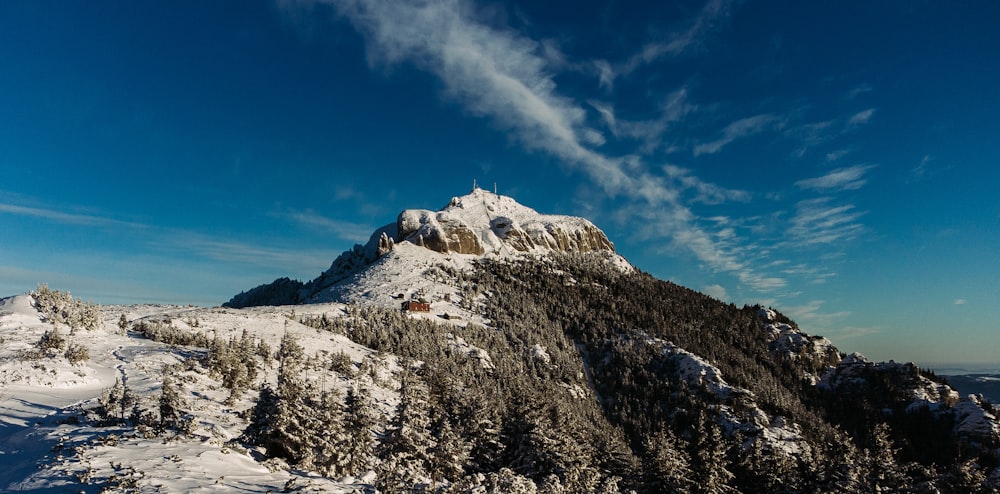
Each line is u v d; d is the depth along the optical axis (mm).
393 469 29859
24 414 38125
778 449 73125
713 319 171125
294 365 72250
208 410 43156
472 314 157875
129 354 66938
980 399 113562
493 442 52406
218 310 125812
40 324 73688
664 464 52375
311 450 31641
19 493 20734
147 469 23391
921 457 103312
